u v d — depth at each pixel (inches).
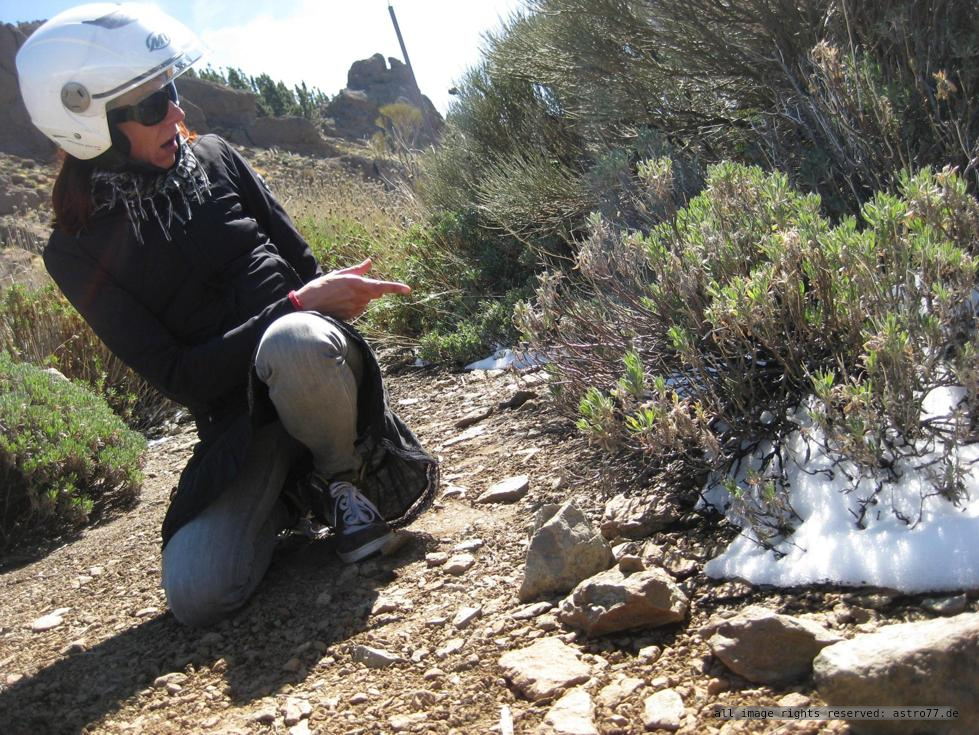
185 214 105.5
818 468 91.0
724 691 72.3
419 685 83.0
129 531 148.9
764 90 179.0
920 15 149.4
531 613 89.5
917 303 82.7
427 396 190.7
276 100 1695.4
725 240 104.0
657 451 92.4
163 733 83.6
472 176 266.8
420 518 121.8
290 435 108.3
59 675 99.5
